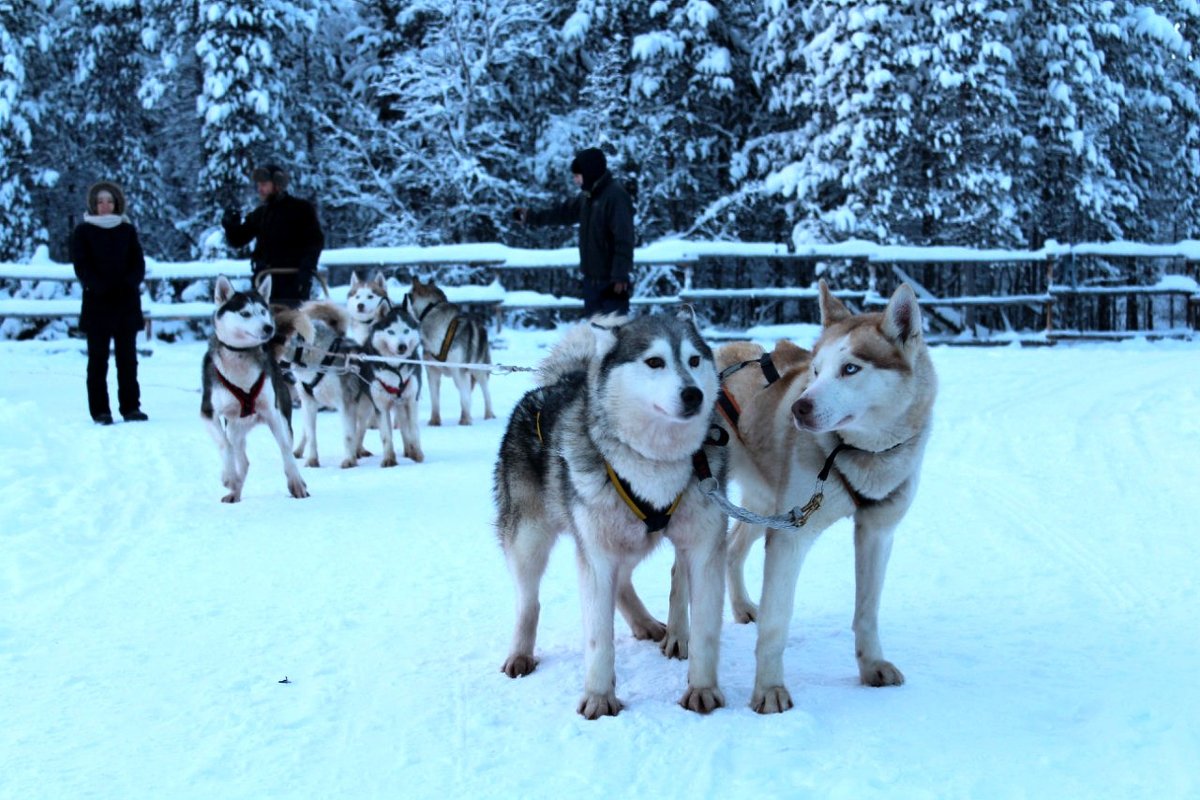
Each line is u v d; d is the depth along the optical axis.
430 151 22.66
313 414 7.95
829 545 5.40
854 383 3.21
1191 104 23.59
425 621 4.22
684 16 21.66
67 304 15.80
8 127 20.20
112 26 21.78
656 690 3.50
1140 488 6.22
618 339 3.29
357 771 2.86
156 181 22.59
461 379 10.06
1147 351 14.88
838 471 3.29
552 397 3.74
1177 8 24.45
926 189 19.66
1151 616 4.02
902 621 4.11
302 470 7.77
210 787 2.77
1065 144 20.84
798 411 3.17
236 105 20.03
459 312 10.30
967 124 19.06
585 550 3.33
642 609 4.10
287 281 9.94
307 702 3.36
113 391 11.88
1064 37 20.47
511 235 22.77
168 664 3.71
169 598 4.51
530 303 16.44
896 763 2.82
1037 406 9.50
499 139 22.47
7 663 3.71
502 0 22.16
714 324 22.25
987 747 2.91
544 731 3.14
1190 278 18.64
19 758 2.95
